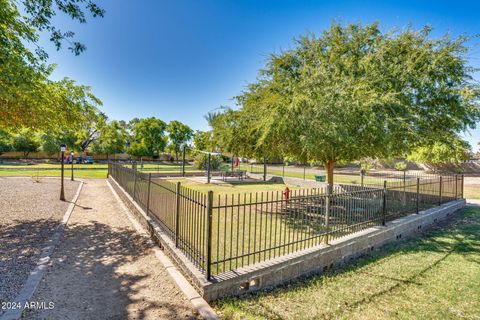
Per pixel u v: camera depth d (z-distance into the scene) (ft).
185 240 15.66
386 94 26.09
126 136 177.47
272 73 32.27
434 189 32.63
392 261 17.87
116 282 13.23
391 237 22.24
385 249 20.51
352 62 29.84
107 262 15.62
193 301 11.38
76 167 99.96
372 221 21.58
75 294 11.97
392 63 29.27
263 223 24.88
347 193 19.51
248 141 33.42
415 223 25.49
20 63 17.08
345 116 24.84
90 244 18.65
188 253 14.85
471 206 39.04
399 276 15.48
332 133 24.30
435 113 29.78
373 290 13.74
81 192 42.47
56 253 16.67
